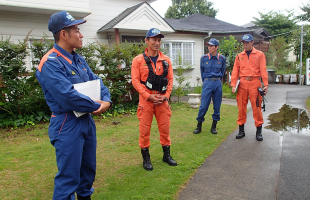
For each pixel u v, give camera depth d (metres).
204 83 4.82
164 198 2.49
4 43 5.07
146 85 3.12
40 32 8.65
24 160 3.57
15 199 2.53
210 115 6.49
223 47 11.38
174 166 3.28
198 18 16.97
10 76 5.25
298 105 7.62
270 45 20.06
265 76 4.23
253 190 2.64
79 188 2.21
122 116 6.42
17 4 7.43
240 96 4.46
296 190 2.61
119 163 3.43
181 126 5.39
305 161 3.32
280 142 4.15
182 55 12.47
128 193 2.60
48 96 1.90
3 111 5.47
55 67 1.79
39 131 5.06
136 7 9.48
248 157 3.55
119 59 6.78
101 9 10.00
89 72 2.28
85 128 1.99
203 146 4.06
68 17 1.91
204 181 2.87
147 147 3.28
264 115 6.40
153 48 3.10
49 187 2.78
